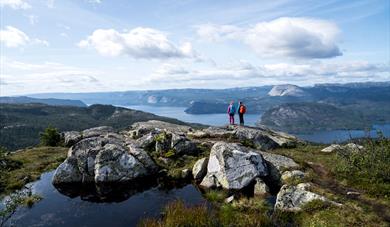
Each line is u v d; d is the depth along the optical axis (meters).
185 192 24.69
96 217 20.34
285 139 39.62
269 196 22.86
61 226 19.05
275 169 26.30
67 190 25.94
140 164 28.17
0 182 27.03
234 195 23.22
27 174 29.83
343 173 23.91
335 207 18.25
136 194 24.69
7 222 19.64
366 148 24.11
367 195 20.16
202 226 17.28
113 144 29.69
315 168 26.59
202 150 33.31
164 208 21.25
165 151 32.25
